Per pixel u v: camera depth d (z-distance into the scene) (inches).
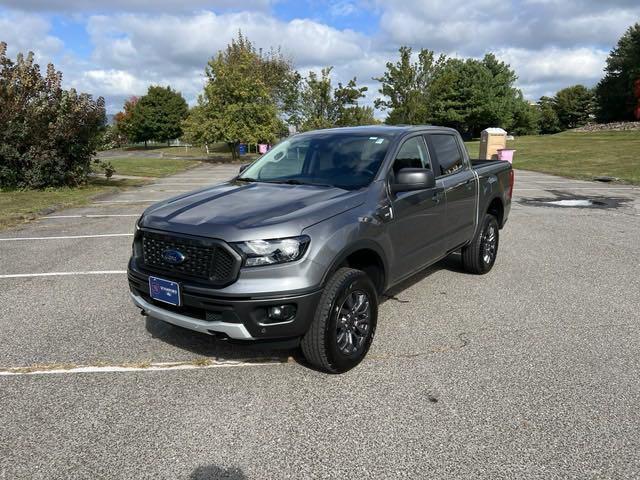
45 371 150.9
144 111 2812.5
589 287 227.3
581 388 138.9
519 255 286.0
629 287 227.0
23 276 247.8
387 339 172.4
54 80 605.9
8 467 108.1
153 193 601.0
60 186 618.2
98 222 395.9
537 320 188.5
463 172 222.4
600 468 106.7
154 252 143.7
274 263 129.9
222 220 136.9
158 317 146.1
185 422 124.4
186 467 108.0
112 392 138.9
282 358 159.0
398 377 146.1
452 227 209.8
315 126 1411.2
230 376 147.6
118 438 118.3
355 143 186.4
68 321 189.6
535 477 104.0
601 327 181.5
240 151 1715.1
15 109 578.2
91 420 125.6
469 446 114.2
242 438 118.0
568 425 121.8
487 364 153.6
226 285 129.3
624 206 462.6
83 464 109.1
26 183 593.6
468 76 2733.8
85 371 150.9
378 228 156.5
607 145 1300.4
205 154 1748.3
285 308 131.9
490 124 2800.2
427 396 135.6
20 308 203.5
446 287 228.1
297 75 1749.5
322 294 137.0
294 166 185.9
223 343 170.2
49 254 291.1
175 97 2891.2
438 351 162.9
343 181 170.2
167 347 167.0
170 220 143.5
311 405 131.7
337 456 111.3
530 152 1216.8
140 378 146.6
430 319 189.9
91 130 621.0
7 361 157.2
